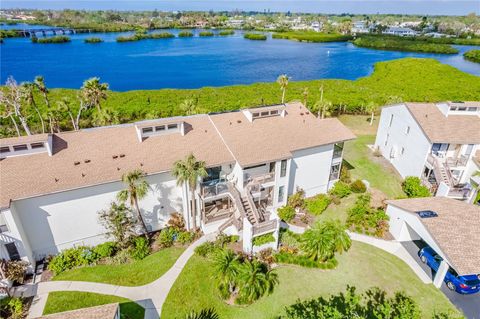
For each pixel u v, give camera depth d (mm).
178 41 197375
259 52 155625
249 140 27797
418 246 25578
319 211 28938
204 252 23906
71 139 25328
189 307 20062
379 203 30969
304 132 30156
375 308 20125
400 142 37188
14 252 21297
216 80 102062
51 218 22375
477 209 25156
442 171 31344
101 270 22672
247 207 25344
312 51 160625
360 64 128500
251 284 20016
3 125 50219
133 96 72188
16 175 21719
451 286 21453
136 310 19750
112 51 152125
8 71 105562
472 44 178250
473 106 33938
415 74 97500
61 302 20109
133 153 25188
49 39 174500
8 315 19188
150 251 24469
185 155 25609
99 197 23406
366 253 24734
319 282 22047
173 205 26562
